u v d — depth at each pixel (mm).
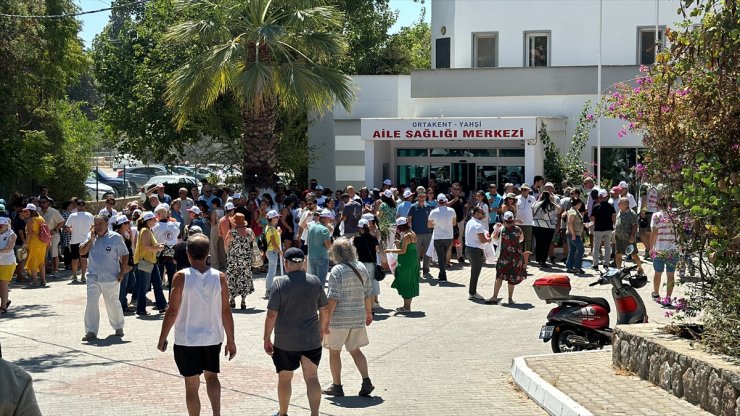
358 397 11023
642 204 22969
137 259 17312
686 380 9641
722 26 10734
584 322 12719
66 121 34844
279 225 22500
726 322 10000
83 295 20438
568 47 33688
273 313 9688
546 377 10836
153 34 36188
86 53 31094
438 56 35469
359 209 22766
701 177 10609
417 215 22016
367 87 35781
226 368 12750
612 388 10258
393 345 14242
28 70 28172
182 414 10320
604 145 31969
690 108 11547
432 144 33500
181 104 27531
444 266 21375
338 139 35375
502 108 33281
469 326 15812
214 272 9508
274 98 28062
